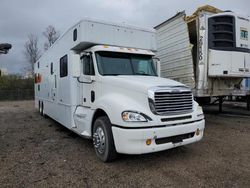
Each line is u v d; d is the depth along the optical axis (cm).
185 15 781
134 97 443
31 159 491
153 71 617
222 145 576
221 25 752
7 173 416
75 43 583
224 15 754
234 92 848
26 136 716
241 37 775
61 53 709
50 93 894
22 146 596
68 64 631
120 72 551
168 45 877
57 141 646
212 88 795
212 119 942
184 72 796
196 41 808
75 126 609
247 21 792
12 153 534
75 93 617
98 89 525
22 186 365
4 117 1180
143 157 492
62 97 707
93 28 560
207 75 764
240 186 360
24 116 1215
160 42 930
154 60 636
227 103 1477
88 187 362
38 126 899
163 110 428
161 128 414
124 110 414
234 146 567
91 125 520
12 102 2531
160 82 472
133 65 580
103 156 467
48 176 402
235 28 762
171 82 489
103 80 508
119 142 416
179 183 372
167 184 369
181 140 445
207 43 754
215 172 412
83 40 546
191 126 451
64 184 372
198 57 762
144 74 583
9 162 473
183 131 438
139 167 439
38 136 714
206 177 393
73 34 598
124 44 599
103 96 504
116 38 589
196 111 476
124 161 470
